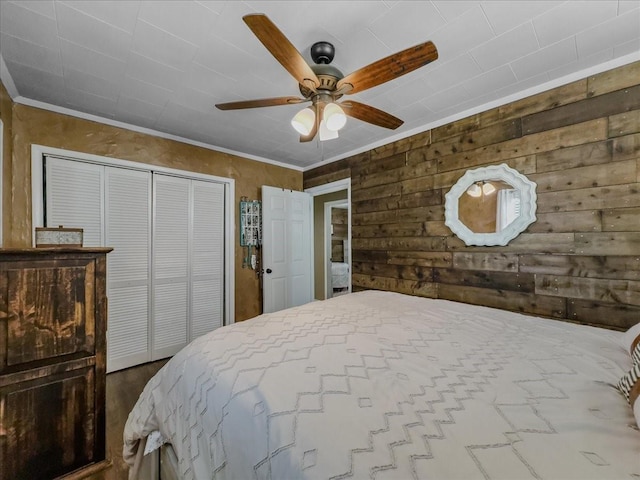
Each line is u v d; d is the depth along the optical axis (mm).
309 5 1331
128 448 1294
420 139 2760
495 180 2260
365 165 3307
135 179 2777
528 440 699
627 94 1708
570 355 1213
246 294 3627
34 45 1597
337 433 725
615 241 1737
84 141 2459
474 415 797
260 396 882
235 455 806
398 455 654
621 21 1438
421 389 929
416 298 2459
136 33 1512
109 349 2633
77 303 1320
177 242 3076
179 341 3090
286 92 2115
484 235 2299
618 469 608
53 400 1255
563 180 1935
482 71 1871
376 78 1396
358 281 3361
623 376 957
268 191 3699
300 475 645
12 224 2117
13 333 1171
